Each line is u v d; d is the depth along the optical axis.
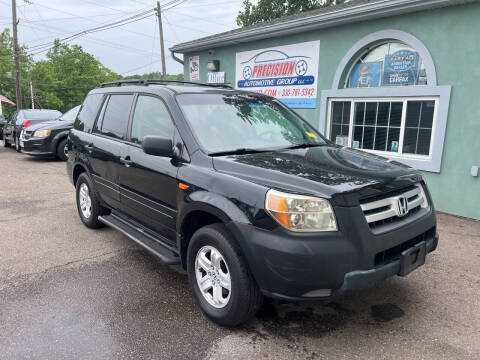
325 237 2.41
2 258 4.26
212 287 3.00
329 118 8.12
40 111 14.29
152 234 3.86
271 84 9.27
